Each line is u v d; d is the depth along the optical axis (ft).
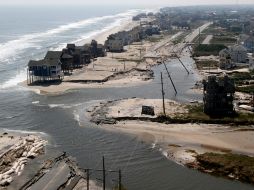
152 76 583.99
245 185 248.52
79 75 574.56
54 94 480.64
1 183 244.42
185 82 549.13
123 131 349.41
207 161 276.62
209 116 374.22
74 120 382.83
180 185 252.01
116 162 286.46
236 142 319.27
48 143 322.96
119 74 591.37
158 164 282.36
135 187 249.96
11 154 287.89
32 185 244.22
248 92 463.01
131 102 433.07
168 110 397.39
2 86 520.42
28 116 398.01
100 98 463.83
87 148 312.91
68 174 259.80
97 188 245.24
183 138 330.75
